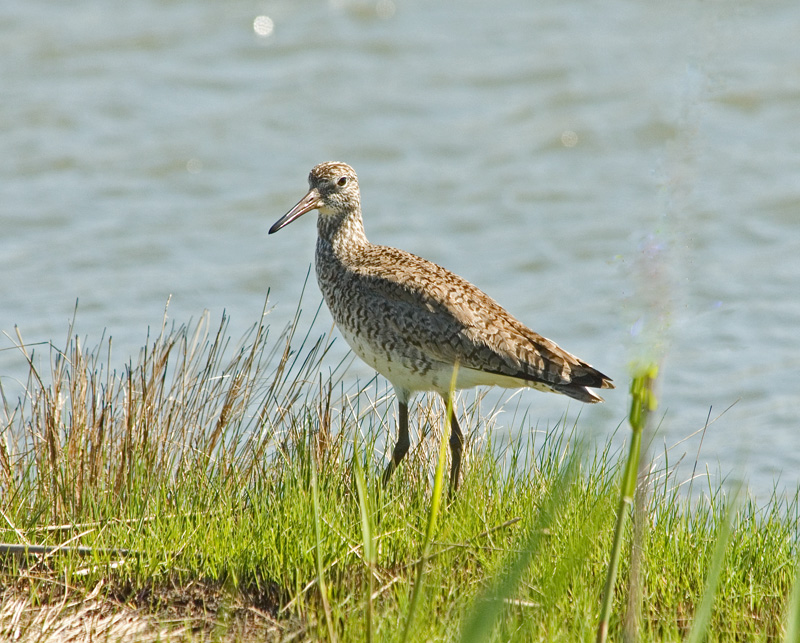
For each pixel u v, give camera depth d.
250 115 22.80
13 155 20.86
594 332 16.12
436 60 25.33
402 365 10.58
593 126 22.56
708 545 8.84
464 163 21.59
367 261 11.01
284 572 8.49
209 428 10.38
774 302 16.70
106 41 25.28
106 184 20.27
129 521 9.10
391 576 8.44
